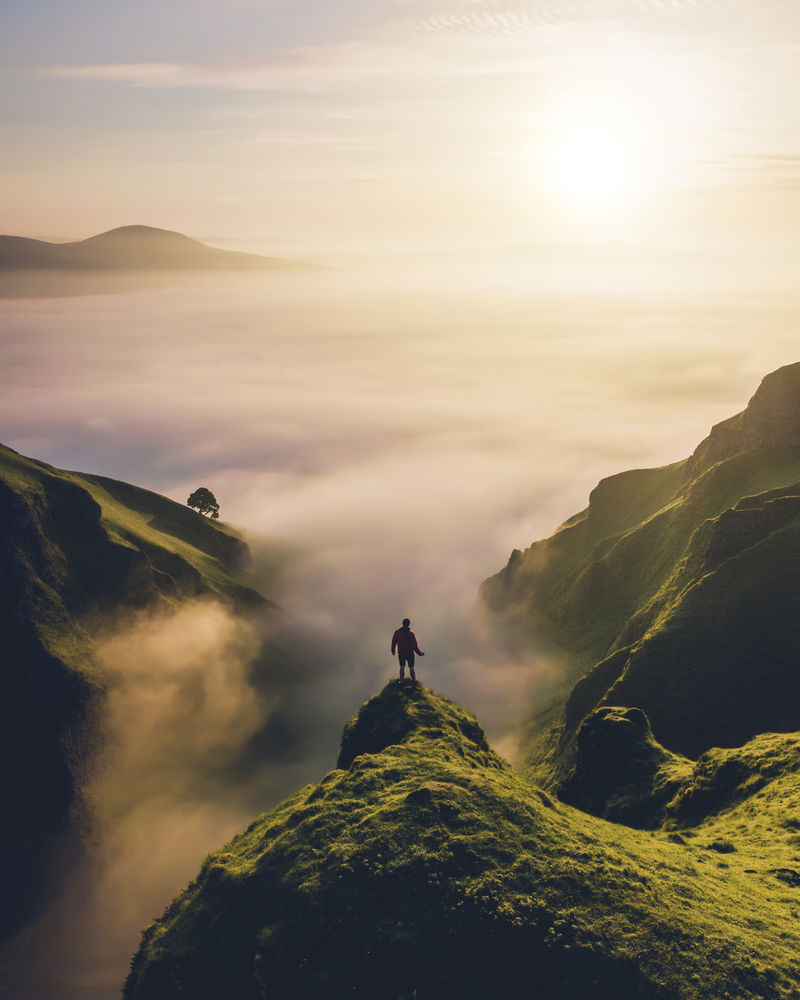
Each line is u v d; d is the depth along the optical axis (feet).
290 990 61.36
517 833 72.13
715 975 59.06
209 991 64.54
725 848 96.99
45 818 379.35
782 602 255.91
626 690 244.42
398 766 83.82
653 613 323.98
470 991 58.95
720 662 241.14
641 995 57.26
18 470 479.00
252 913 68.13
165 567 523.70
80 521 482.69
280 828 78.84
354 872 67.46
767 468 390.63
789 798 113.80
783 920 68.64
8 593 414.21
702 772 136.36
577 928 61.72
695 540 334.85
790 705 220.23
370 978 60.75
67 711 398.83
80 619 440.04
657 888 68.18
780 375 405.18
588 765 159.02
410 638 108.78
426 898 64.39
